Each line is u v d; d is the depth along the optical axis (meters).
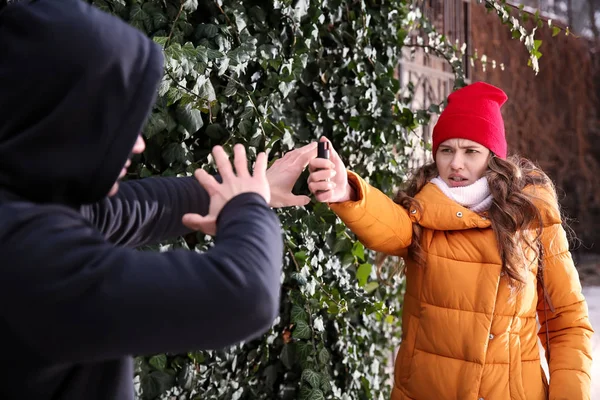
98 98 0.77
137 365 1.89
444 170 1.89
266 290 0.77
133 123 0.80
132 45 0.80
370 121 2.58
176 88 1.78
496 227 1.72
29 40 0.77
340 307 2.22
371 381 2.72
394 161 2.75
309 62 2.42
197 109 1.90
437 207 1.80
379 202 1.77
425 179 1.99
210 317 0.73
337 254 2.50
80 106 0.75
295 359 2.30
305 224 2.24
